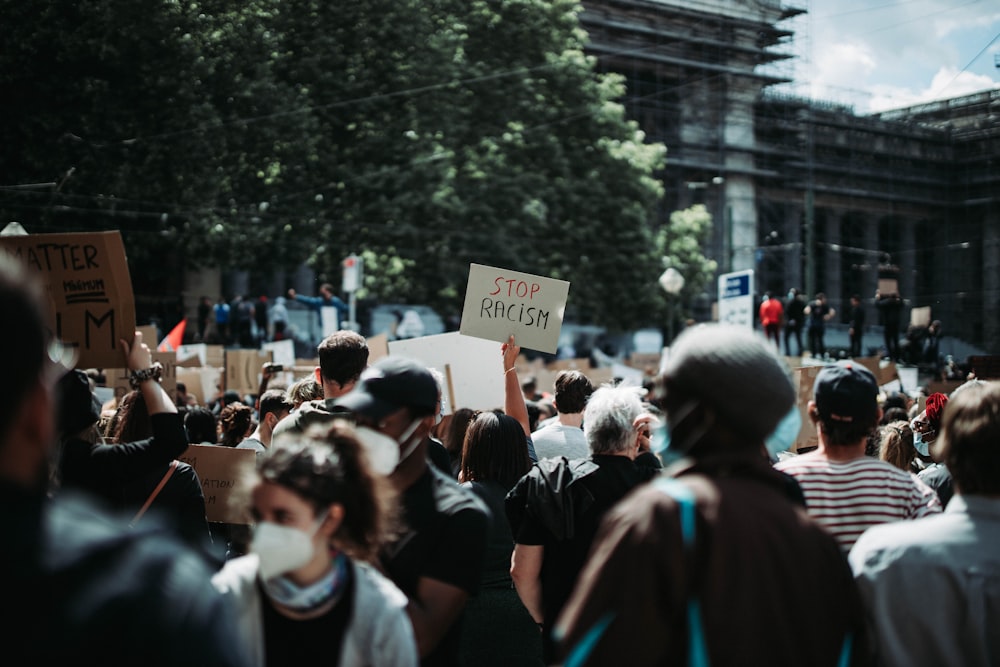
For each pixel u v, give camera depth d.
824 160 64.06
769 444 2.51
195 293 40.66
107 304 4.10
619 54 55.50
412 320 32.03
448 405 7.10
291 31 27.61
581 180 35.34
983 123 61.66
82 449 4.04
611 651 1.82
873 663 2.66
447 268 31.78
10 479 1.32
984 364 9.03
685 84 58.72
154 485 4.37
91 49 23.38
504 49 33.78
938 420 5.08
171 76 24.27
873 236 67.25
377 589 2.57
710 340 2.18
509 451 4.67
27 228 25.39
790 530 1.98
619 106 36.91
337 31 28.23
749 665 1.83
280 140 26.86
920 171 63.66
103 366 4.14
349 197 30.16
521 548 4.14
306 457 2.46
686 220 41.25
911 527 2.69
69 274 4.13
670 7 57.25
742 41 59.19
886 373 13.65
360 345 4.41
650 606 1.83
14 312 1.30
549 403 9.90
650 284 37.19
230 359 14.27
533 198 33.62
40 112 24.20
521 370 18.88
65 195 24.98
